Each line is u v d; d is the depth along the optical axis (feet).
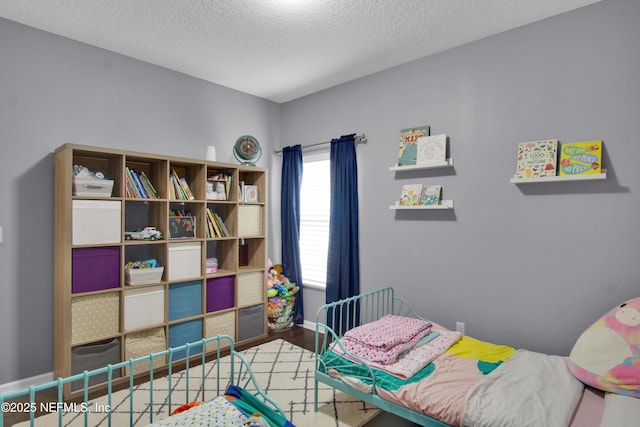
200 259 10.61
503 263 8.61
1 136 8.30
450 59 9.52
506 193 8.54
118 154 8.90
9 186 8.41
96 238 8.52
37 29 8.71
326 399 8.10
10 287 8.44
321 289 12.84
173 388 8.56
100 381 8.61
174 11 7.91
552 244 7.93
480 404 5.33
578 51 7.59
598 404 5.35
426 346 7.56
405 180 10.41
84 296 8.42
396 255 10.62
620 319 6.01
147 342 9.44
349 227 11.53
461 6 7.59
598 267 7.38
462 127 9.26
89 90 9.52
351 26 8.47
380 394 6.32
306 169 13.53
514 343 8.46
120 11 7.93
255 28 8.61
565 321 7.77
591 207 7.45
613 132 7.19
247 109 13.17
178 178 10.35
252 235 12.07
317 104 12.92
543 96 8.02
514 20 8.12
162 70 10.92
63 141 9.12
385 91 10.92
